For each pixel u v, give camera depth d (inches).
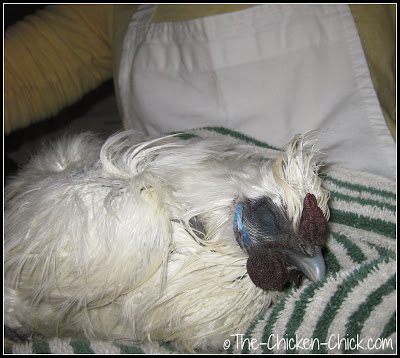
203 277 14.8
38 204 15.2
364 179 17.0
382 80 20.0
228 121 20.1
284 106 19.8
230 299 14.9
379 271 13.3
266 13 20.6
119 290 14.8
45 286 15.0
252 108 20.0
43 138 26.6
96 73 25.7
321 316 12.9
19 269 15.2
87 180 15.2
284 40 20.3
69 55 24.4
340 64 19.7
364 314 12.6
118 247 14.4
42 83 23.7
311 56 20.0
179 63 21.5
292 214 14.0
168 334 15.2
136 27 23.4
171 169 15.5
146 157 15.9
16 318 16.0
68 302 15.1
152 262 14.6
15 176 19.0
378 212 16.0
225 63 20.5
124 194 14.7
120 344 14.9
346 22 20.1
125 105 23.4
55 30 24.3
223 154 16.6
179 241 15.0
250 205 14.5
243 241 14.4
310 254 13.8
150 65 22.0
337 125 19.1
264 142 19.5
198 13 21.1
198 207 14.9
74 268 14.7
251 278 14.4
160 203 14.7
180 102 21.0
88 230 14.5
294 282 14.8
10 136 27.0
